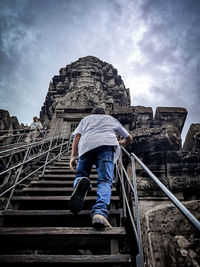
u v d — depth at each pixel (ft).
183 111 20.39
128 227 8.37
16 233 5.32
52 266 4.53
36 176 15.07
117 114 21.44
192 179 11.05
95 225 4.91
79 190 5.27
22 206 7.89
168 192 3.66
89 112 41.16
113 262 4.48
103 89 54.80
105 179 5.69
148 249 3.47
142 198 10.57
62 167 15.31
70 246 5.82
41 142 19.92
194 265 2.98
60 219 6.81
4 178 15.31
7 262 4.42
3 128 25.72
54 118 40.01
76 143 6.90
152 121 20.27
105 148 6.20
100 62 65.92
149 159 12.26
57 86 56.65
